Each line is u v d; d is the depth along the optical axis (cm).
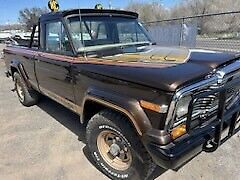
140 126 238
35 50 437
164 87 220
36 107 547
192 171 307
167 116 224
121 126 262
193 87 230
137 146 257
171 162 223
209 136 251
